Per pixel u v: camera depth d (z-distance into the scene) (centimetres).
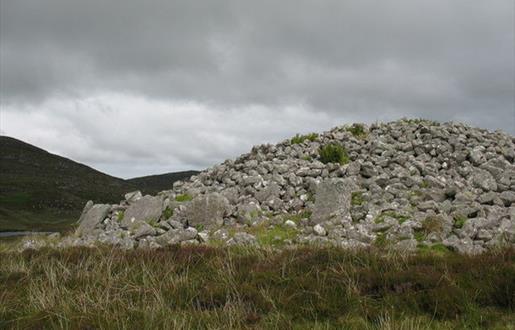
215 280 901
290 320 723
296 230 1351
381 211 1362
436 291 771
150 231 1450
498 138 2294
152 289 846
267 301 783
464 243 1072
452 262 911
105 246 1269
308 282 841
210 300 808
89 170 12506
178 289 853
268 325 707
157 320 718
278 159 2084
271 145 2330
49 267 1028
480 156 1814
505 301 750
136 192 1934
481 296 763
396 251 1016
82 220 1977
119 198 9044
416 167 1747
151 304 786
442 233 1168
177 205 1677
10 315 782
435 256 969
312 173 1784
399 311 743
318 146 2236
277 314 740
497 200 1374
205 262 1034
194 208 1529
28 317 756
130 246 1342
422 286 809
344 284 829
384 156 1917
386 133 2339
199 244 1241
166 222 1533
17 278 1008
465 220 1238
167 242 1329
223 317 727
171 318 718
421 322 704
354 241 1148
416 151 1988
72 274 981
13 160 11844
